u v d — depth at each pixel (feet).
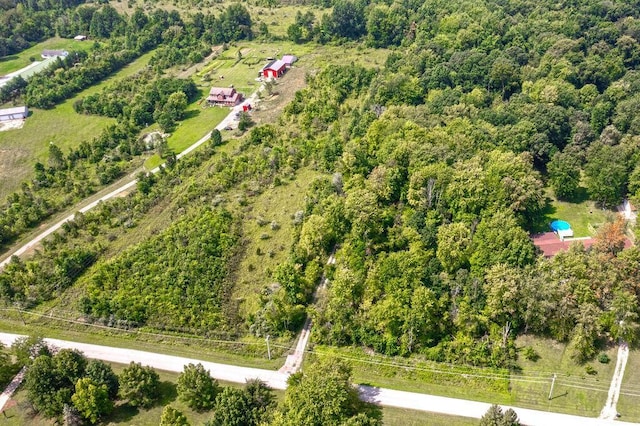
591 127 437.17
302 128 511.40
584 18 620.08
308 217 387.96
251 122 564.30
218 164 468.75
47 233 415.44
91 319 331.36
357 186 388.98
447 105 481.87
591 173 392.27
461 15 653.71
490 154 392.47
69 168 504.02
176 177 465.06
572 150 416.67
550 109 440.45
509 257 307.58
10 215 425.28
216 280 348.18
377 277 318.65
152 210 426.92
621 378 270.46
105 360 306.76
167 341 317.22
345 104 538.06
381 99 509.76
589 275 288.51
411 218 359.25
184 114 605.31
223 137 537.24
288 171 451.94
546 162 424.05
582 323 275.18
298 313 321.32
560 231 365.20
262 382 276.82
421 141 405.18
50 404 265.34
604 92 492.13
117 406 278.87
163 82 634.43
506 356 285.64
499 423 233.76
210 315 325.21
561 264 297.74
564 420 255.70
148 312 329.93
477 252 317.83
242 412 252.62
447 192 359.46
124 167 504.43
